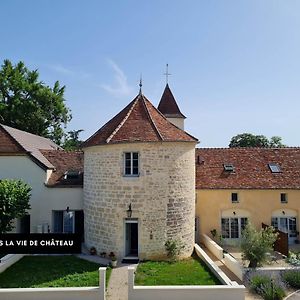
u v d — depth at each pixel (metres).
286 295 13.17
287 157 24.97
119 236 16.95
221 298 11.88
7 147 21.16
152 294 11.86
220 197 22.67
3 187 17.58
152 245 16.95
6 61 41.44
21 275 14.39
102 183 17.52
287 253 18.39
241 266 15.37
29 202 21.03
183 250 17.64
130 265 16.06
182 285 12.93
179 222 17.53
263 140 55.94
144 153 16.89
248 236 16.73
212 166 24.09
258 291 13.45
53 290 11.60
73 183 21.36
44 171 21.19
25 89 41.16
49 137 44.16
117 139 16.92
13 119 39.62
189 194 18.20
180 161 17.62
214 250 19.25
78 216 21.20
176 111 31.98
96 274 14.52
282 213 22.75
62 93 44.59
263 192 22.67
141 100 19.66
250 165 24.22
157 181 16.97
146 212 16.86
